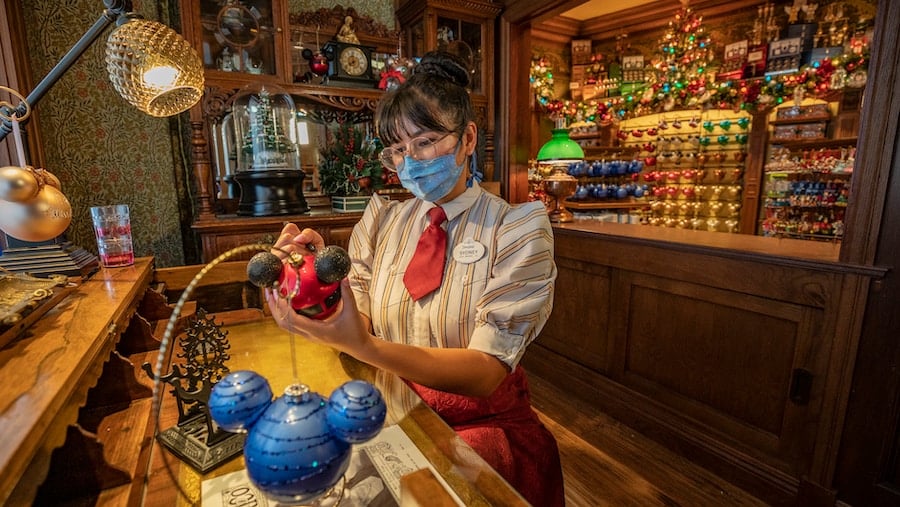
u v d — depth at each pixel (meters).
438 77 0.88
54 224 0.91
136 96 1.05
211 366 0.73
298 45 2.26
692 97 4.41
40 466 0.43
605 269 2.15
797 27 4.04
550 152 2.60
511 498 0.51
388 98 0.90
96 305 0.79
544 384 2.45
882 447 1.32
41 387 0.48
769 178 4.79
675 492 1.62
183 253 2.05
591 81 4.90
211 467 0.59
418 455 0.60
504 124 2.65
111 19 0.95
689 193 5.29
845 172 4.04
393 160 0.96
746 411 1.66
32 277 0.83
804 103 4.49
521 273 0.88
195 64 1.07
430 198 0.96
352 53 2.20
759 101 4.27
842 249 1.36
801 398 1.48
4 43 1.43
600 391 2.18
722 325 1.71
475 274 0.93
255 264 0.53
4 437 0.39
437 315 0.94
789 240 1.87
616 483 1.67
